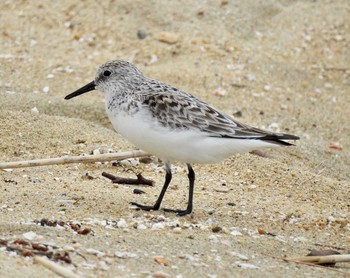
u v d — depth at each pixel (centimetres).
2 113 1444
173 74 1730
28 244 895
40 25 1942
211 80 1728
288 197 1245
